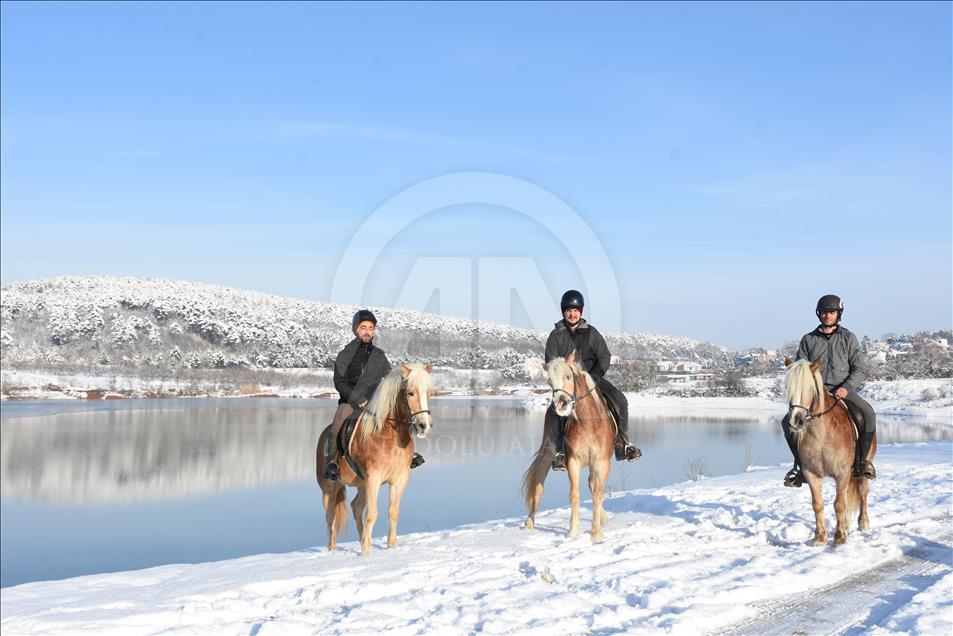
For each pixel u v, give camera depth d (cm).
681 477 2267
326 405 7200
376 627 572
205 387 8575
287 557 877
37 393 8425
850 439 894
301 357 8606
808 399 882
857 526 1005
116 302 11438
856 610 633
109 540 2295
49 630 582
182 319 10731
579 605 627
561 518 1109
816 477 898
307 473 3494
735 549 859
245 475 3475
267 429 5209
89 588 742
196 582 742
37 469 3788
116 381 9031
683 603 628
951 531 963
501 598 649
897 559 822
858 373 936
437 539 946
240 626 590
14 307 11181
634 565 769
